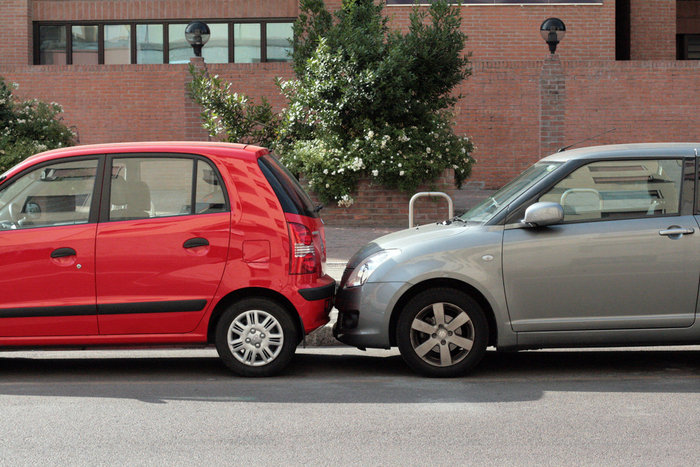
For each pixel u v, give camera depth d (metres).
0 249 8.16
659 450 6.05
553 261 8.06
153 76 22.98
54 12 26.12
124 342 8.23
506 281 8.08
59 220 8.28
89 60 26.36
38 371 8.89
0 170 17.81
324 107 17.69
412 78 17.53
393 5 24.41
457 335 8.19
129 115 23.03
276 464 5.82
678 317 8.08
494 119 22.91
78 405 7.43
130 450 6.15
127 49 26.38
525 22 24.69
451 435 6.44
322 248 8.73
